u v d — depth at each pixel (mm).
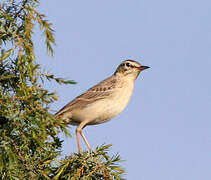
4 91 8633
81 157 9742
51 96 8320
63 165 9234
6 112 7832
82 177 9266
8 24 8742
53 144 9109
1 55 8266
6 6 8695
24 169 8141
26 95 8305
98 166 9523
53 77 8695
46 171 8641
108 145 10094
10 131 7934
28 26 8594
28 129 8164
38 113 8156
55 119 8461
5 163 7707
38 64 8445
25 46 8461
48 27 8828
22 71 8531
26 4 8711
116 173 9508
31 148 8633
